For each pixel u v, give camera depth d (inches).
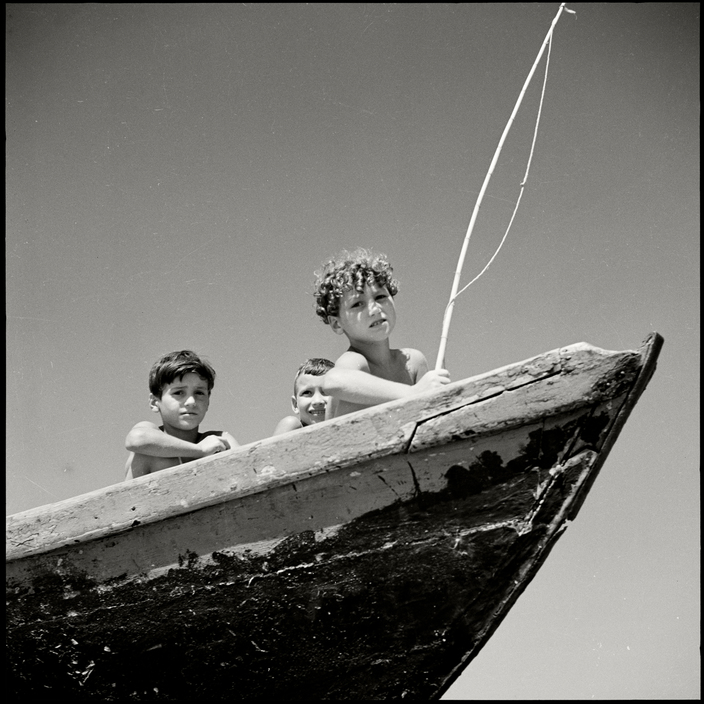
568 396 91.5
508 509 95.4
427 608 98.6
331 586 98.3
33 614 102.4
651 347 90.4
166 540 99.0
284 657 101.2
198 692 103.3
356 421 95.0
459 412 93.1
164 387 126.6
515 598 98.3
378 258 119.6
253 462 96.3
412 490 95.5
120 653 102.7
